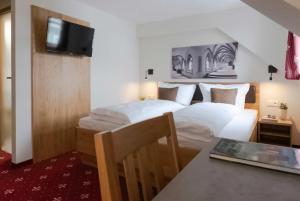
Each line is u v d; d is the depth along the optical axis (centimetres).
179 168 106
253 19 344
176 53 429
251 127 246
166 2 337
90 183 229
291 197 63
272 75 348
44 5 286
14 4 255
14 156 265
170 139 106
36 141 283
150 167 95
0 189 216
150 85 466
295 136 339
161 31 430
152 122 95
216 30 387
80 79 339
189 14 393
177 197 64
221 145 104
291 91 338
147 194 87
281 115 339
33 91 276
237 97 344
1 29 308
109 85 400
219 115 249
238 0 327
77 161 289
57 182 231
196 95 399
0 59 314
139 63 473
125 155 75
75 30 310
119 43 418
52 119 301
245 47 359
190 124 207
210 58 395
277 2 100
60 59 307
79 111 340
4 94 313
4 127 320
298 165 81
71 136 328
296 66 313
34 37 273
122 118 251
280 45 329
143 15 400
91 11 355
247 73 367
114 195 64
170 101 372
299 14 101
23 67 266
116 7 359
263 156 90
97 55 372
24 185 224
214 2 335
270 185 70
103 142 64
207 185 70
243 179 74
